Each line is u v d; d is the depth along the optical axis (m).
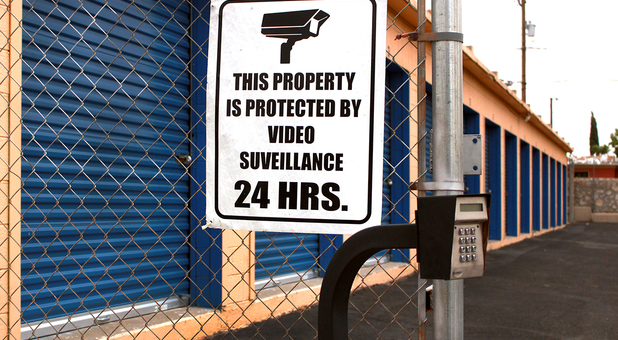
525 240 14.36
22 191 3.00
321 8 1.66
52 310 3.16
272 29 1.70
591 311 4.87
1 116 2.77
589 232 18.70
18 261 2.85
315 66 1.66
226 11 1.73
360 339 3.71
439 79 1.55
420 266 1.24
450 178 1.53
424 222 1.24
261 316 4.20
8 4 2.80
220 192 1.72
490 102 11.45
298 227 1.66
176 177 3.98
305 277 5.39
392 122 7.03
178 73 4.02
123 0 3.62
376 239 1.33
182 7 4.06
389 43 6.13
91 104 3.41
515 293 5.78
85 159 3.36
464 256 1.23
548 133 18.78
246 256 4.11
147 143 3.76
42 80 3.13
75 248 3.29
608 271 7.84
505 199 13.75
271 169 1.69
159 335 3.37
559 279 6.91
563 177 25.38
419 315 1.64
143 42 3.75
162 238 3.84
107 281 3.47
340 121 1.64
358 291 5.53
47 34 3.16
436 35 1.55
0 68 2.77
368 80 1.62
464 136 1.68
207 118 1.73
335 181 1.64
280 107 1.68
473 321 4.39
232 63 1.72
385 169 7.10
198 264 3.95
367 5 1.63
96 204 3.43
